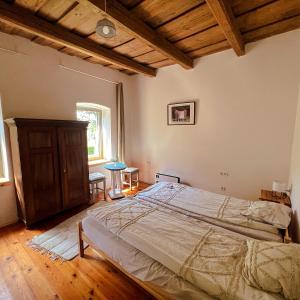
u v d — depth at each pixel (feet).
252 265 3.28
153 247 4.16
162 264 4.01
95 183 11.43
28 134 7.66
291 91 8.06
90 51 8.72
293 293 2.83
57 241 7.12
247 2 5.92
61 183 9.00
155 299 4.70
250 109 9.20
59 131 8.77
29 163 7.77
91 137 13.08
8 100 8.16
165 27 7.41
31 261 6.07
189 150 11.69
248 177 9.64
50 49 9.49
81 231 6.09
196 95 10.94
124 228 4.86
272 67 8.39
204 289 3.31
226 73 9.70
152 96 13.09
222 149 10.36
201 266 3.59
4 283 5.22
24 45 8.51
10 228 8.05
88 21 7.11
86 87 11.39
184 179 12.17
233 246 4.13
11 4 6.14
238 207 6.61
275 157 8.77
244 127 9.48
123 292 4.97
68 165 9.25
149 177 14.24
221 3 5.28
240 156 9.78
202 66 10.47
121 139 13.61
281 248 3.40
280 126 8.48
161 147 13.12
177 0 5.89
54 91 9.80
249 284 3.19
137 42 8.83
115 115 13.52
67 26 7.45
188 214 6.37
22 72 8.52
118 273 5.60
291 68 7.97
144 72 11.80
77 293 4.93
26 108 8.77
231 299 3.04
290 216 5.75
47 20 7.04
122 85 13.46
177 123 11.98
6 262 6.02
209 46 9.16
